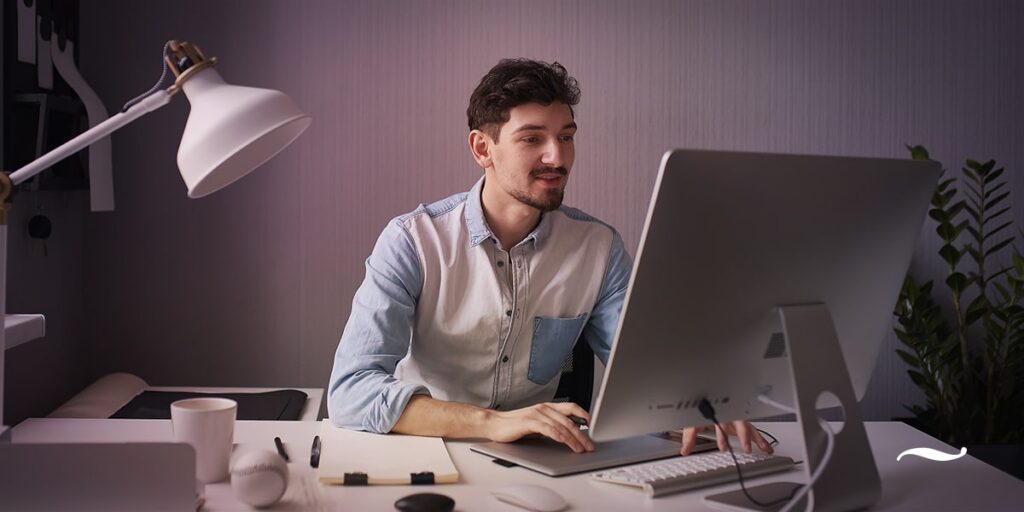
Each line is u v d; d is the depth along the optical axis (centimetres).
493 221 175
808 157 111
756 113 305
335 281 297
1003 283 312
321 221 296
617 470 129
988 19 309
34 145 224
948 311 313
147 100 126
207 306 294
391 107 295
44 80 231
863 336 130
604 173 303
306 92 292
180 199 290
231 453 128
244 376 296
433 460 133
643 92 302
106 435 153
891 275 129
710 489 126
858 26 307
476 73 296
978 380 287
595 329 190
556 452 138
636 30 301
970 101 310
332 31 292
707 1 302
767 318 118
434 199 298
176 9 285
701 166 104
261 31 289
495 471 132
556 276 178
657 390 115
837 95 307
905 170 122
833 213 117
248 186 293
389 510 115
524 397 184
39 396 249
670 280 108
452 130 296
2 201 129
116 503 110
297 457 137
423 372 180
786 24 305
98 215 287
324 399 296
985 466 139
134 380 264
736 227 109
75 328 279
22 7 218
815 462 114
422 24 295
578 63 299
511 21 297
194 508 110
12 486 109
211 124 118
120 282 289
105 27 282
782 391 126
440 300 173
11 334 169
